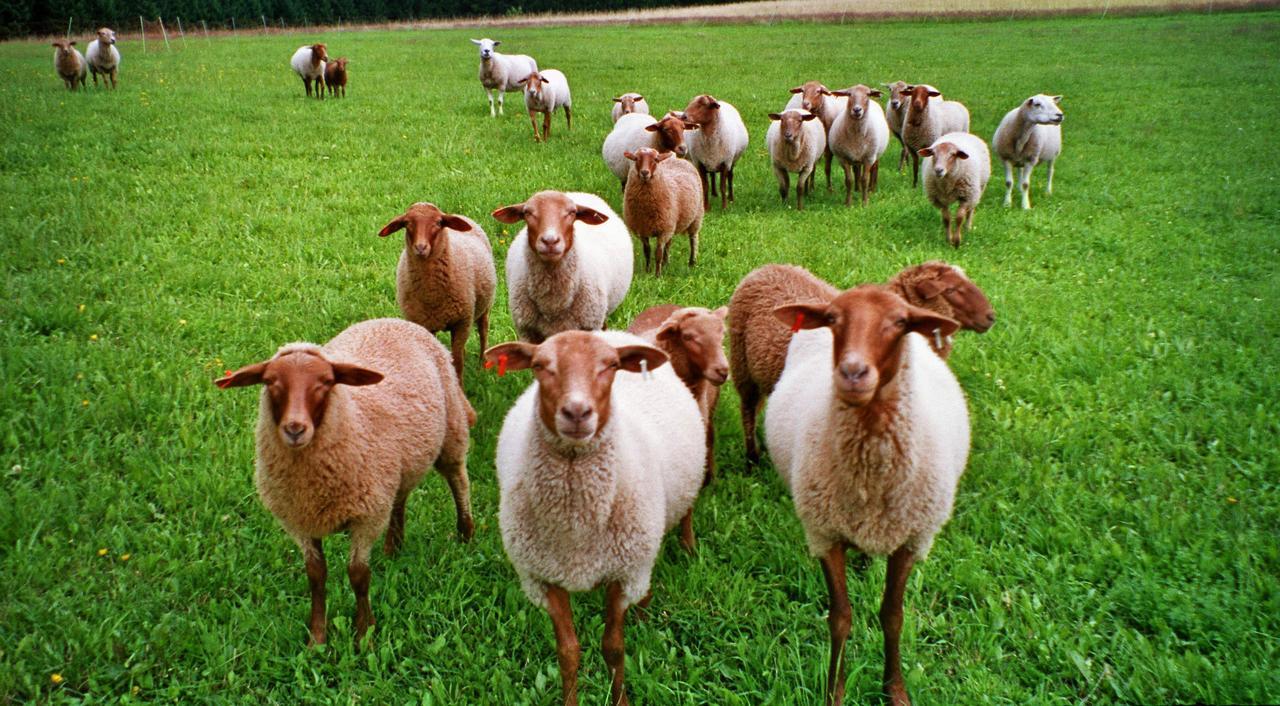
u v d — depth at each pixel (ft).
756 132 64.08
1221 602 14.20
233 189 40.22
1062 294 29.12
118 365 22.04
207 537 16.38
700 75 94.79
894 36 133.90
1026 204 42.57
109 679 13.16
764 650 13.84
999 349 24.98
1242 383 22.26
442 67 100.07
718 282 30.68
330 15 252.01
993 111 70.54
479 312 24.88
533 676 13.69
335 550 16.43
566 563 12.55
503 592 15.40
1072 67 96.02
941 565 15.74
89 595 14.75
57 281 26.78
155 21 200.54
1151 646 13.38
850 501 12.84
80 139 48.60
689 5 294.87
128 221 33.68
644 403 15.78
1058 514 16.93
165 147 47.52
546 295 22.53
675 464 15.20
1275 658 13.00
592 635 14.26
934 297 19.62
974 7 170.30
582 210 22.12
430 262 21.94
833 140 43.88
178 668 13.43
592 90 83.71
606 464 12.25
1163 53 104.01
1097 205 42.45
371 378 12.92
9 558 15.10
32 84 74.02
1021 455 19.48
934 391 15.33
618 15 213.25
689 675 13.53
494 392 22.61
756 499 18.11
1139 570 14.99
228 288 28.32
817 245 34.83
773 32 146.82
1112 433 20.34
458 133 57.82
